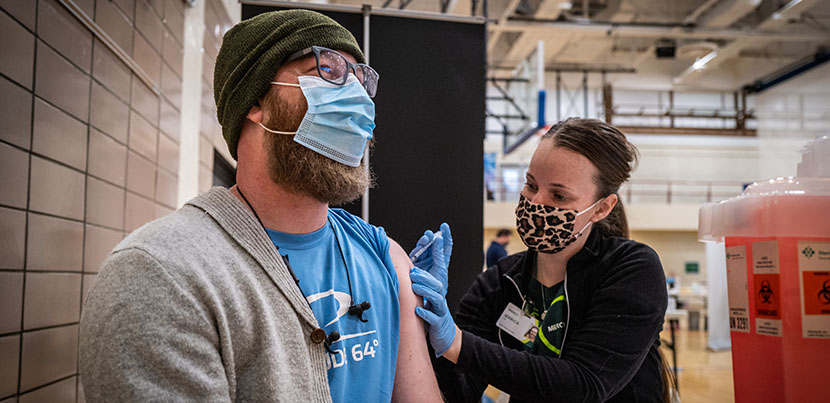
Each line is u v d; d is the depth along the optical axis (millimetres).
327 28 993
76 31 1450
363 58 1055
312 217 961
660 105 15367
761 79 14273
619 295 1149
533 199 1234
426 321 1088
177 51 2373
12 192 1164
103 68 1620
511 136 10617
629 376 1133
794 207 944
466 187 2365
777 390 946
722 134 14922
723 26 10727
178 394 728
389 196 2312
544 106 8758
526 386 1075
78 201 1467
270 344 815
